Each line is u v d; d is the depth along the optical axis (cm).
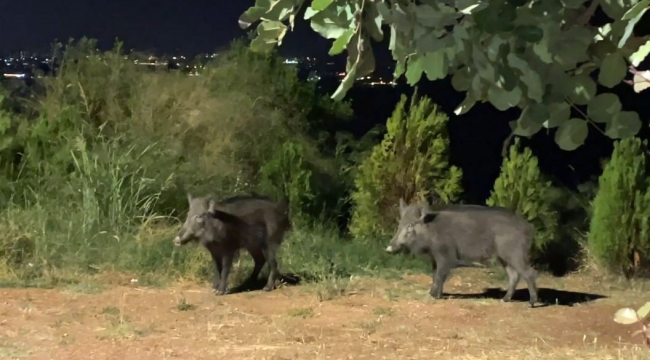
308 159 1362
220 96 1418
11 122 1227
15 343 708
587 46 233
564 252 1115
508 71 240
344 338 738
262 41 273
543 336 762
